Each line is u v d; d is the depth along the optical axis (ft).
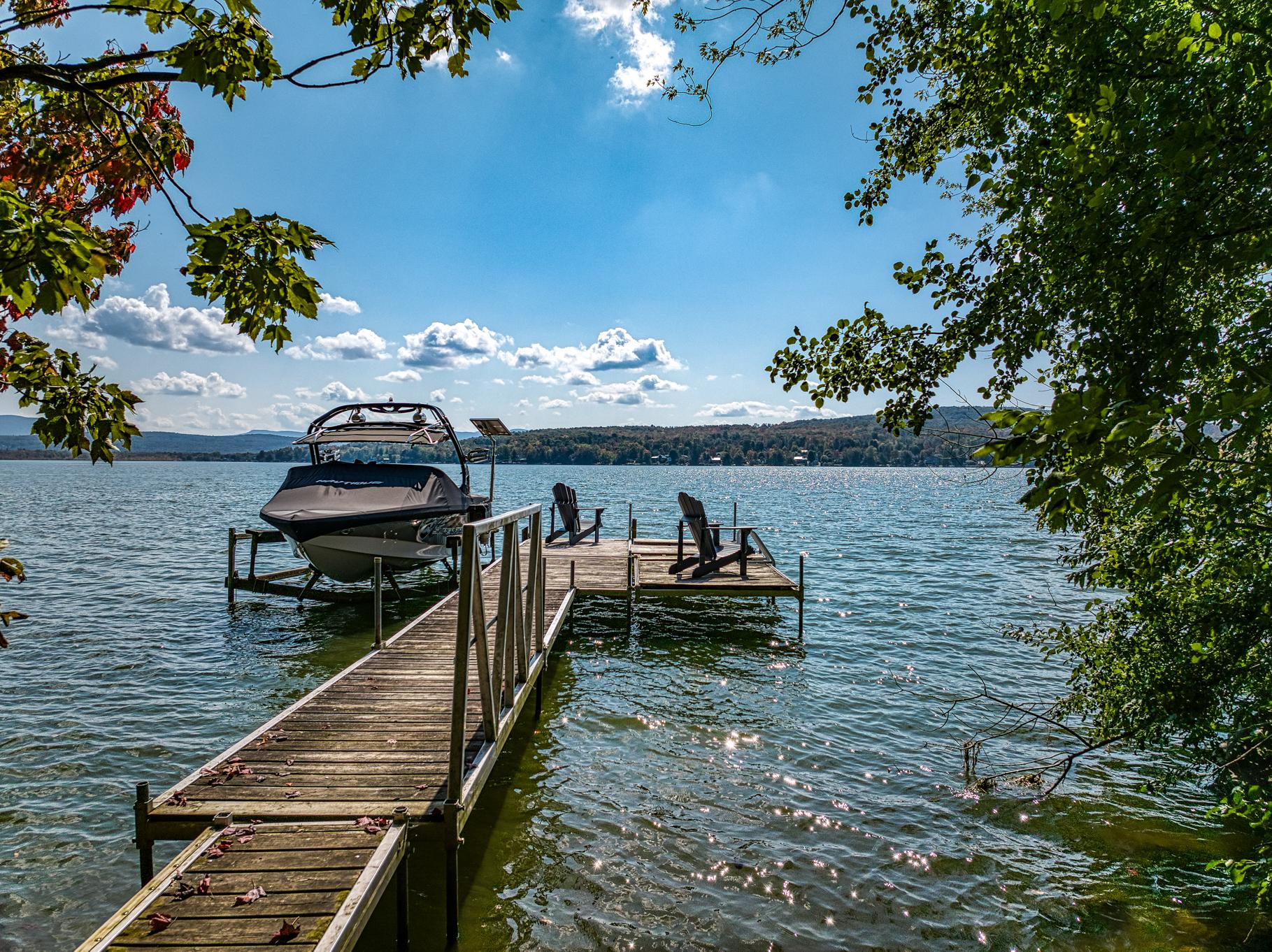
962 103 14.76
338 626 41.42
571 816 19.08
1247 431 7.79
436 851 17.30
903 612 45.55
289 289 8.11
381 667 24.59
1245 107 9.39
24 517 114.73
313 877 11.82
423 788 15.23
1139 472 7.88
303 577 55.72
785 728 25.52
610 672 32.37
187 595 49.98
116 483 272.31
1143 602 17.40
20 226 5.88
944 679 31.48
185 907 10.95
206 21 7.24
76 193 10.14
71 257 6.21
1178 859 17.30
